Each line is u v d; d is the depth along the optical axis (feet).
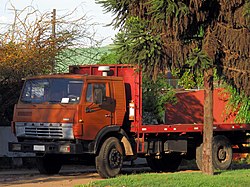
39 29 73.82
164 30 50.98
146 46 50.62
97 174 61.11
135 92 58.34
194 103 87.81
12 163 69.62
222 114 90.53
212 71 54.85
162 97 80.43
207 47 52.19
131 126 58.59
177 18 48.96
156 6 48.29
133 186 47.37
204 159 57.41
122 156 56.80
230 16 51.70
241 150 72.95
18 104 57.11
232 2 50.65
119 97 57.06
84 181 53.06
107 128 55.42
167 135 63.16
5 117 72.90
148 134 60.44
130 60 51.42
